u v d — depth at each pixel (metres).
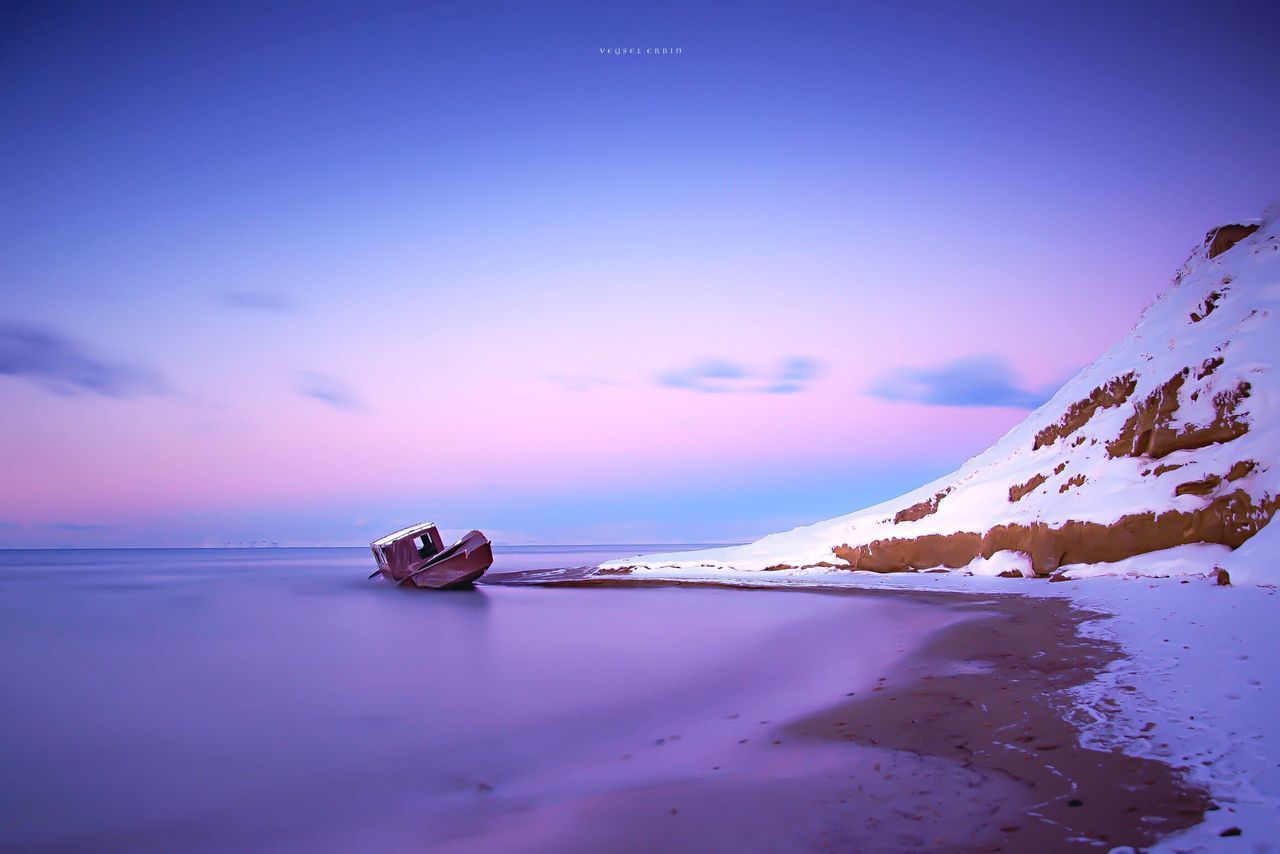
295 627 22.36
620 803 6.36
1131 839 4.56
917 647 12.41
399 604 29.00
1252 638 10.06
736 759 7.38
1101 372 28.95
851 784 6.14
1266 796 5.00
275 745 9.65
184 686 13.59
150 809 7.60
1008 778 5.84
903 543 30.28
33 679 14.44
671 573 38.31
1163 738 6.40
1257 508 17.22
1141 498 20.38
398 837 6.52
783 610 20.64
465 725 10.20
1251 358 20.30
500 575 46.03
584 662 14.44
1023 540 24.31
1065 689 8.41
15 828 7.18
